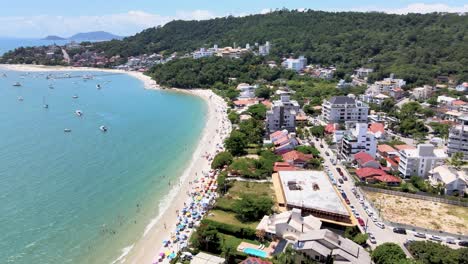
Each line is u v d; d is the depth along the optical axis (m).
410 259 85.75
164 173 158.12
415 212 122.00
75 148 187.12
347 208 116.25
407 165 149.50
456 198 127.94
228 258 92.56
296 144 181.88
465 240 104.19
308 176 135.88
